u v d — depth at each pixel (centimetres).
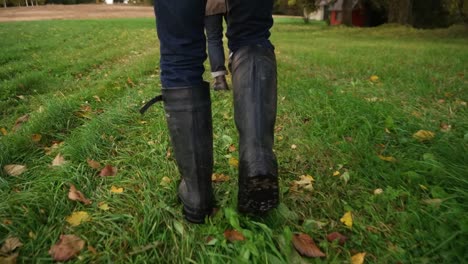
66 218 126
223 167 168
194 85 113
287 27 2331
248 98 110
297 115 245
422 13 2380
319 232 119
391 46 859
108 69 483
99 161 177
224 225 120
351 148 182
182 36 107
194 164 115
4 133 230
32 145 195
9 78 429
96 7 4159
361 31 1852
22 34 1080
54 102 257
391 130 207
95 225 121
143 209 129
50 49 722
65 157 180
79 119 241
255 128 108
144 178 154
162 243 113
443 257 103
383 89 312
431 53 632
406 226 119
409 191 140
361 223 123
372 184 149
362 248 113
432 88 303
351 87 326
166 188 145
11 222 119
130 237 115
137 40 961
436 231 113
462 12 2070
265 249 105
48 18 2712
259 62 112
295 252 108
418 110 249
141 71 414
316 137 202
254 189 104
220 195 139
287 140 201
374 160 166
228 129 217
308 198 139
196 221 120
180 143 115
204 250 109
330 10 2819
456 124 214
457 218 117
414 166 158
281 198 138
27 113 277
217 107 262
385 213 128
